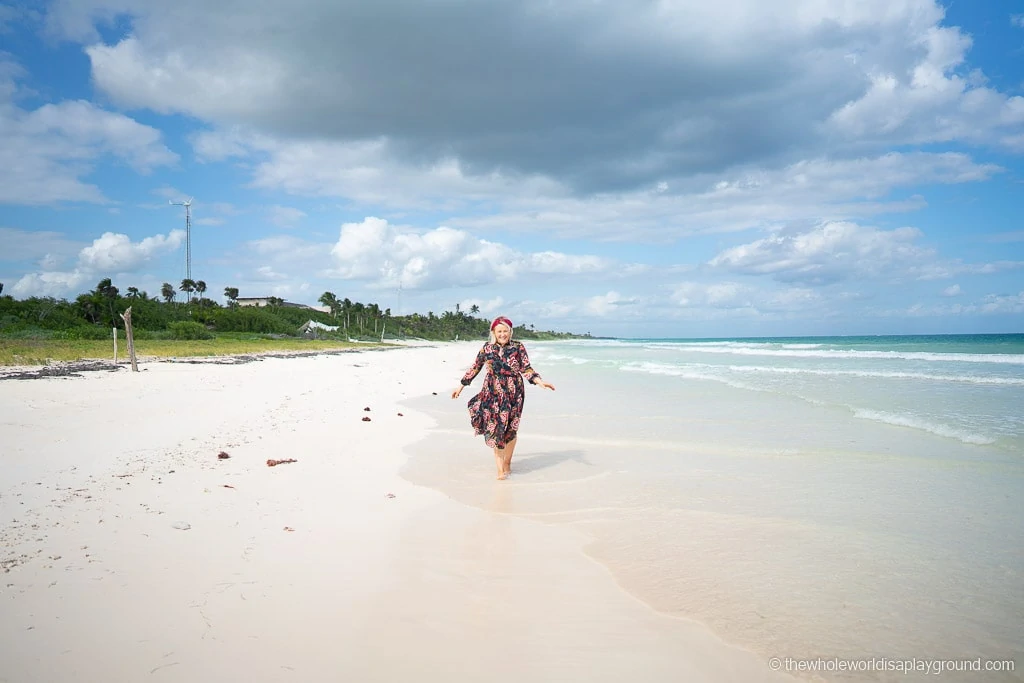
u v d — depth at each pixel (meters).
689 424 10.57
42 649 2.84
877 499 5.84
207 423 9.38
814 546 4.62
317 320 104.38
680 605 3.64
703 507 5.67
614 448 8.59
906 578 4.01
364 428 10.05
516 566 4.22
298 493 5.81
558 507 5.71
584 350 74.12
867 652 3.10
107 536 4.32
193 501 5.29
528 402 14.21
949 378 18.38
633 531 5.00
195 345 41.28
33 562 3.80
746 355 42.62
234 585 3.66
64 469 6.09
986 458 7.51
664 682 2.81
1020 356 31.75
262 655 2.89
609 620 3.43
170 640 2.98
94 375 15.37
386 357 42.56
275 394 13.91
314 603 3.49
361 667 2.83
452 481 6.69
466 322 180.75
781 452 8.12
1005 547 4.53
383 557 4.29
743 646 3.16
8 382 12.58
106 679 2.63
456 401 14.80
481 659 2.96
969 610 3.55
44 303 47.69
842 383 17.48
